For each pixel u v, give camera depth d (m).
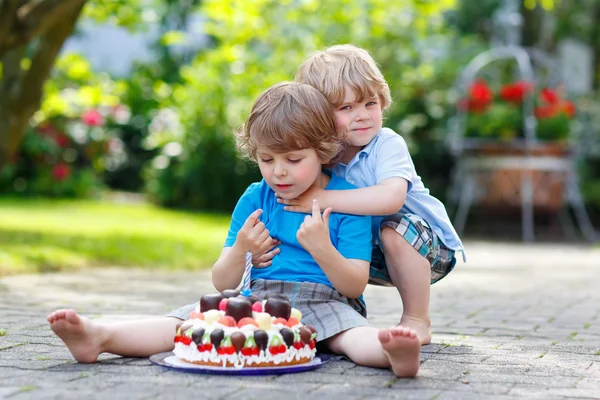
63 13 5.94
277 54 12.04
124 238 7.72
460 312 4.34
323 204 2.91
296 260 2.91
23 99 6.84
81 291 4.86
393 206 2.91
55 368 2.60
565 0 13.80
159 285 5.33
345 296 2.91
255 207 3.04
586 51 15.84
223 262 2.89
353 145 3.09
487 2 14.23
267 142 2.75
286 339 2.56
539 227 11.60
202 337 2.55
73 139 13.79
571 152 10.50
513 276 6.43
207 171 12.27
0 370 2.57
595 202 12.50
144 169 14.28
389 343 2.44
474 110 10.58
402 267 3.09
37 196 13.42
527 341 3.37
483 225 12.12
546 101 10.48
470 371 2.67
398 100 12.39
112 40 16.45
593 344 3.31
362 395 2.28
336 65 3.04
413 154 12.60
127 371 2.55
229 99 12.25
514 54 11.05
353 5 11.82
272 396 2.24
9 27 5.79
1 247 6.25
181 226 9.66
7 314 3.87
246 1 10.62
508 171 10.34
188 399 2.20
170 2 15.14
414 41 12.66
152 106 13.38
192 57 15.79
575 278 6.30
